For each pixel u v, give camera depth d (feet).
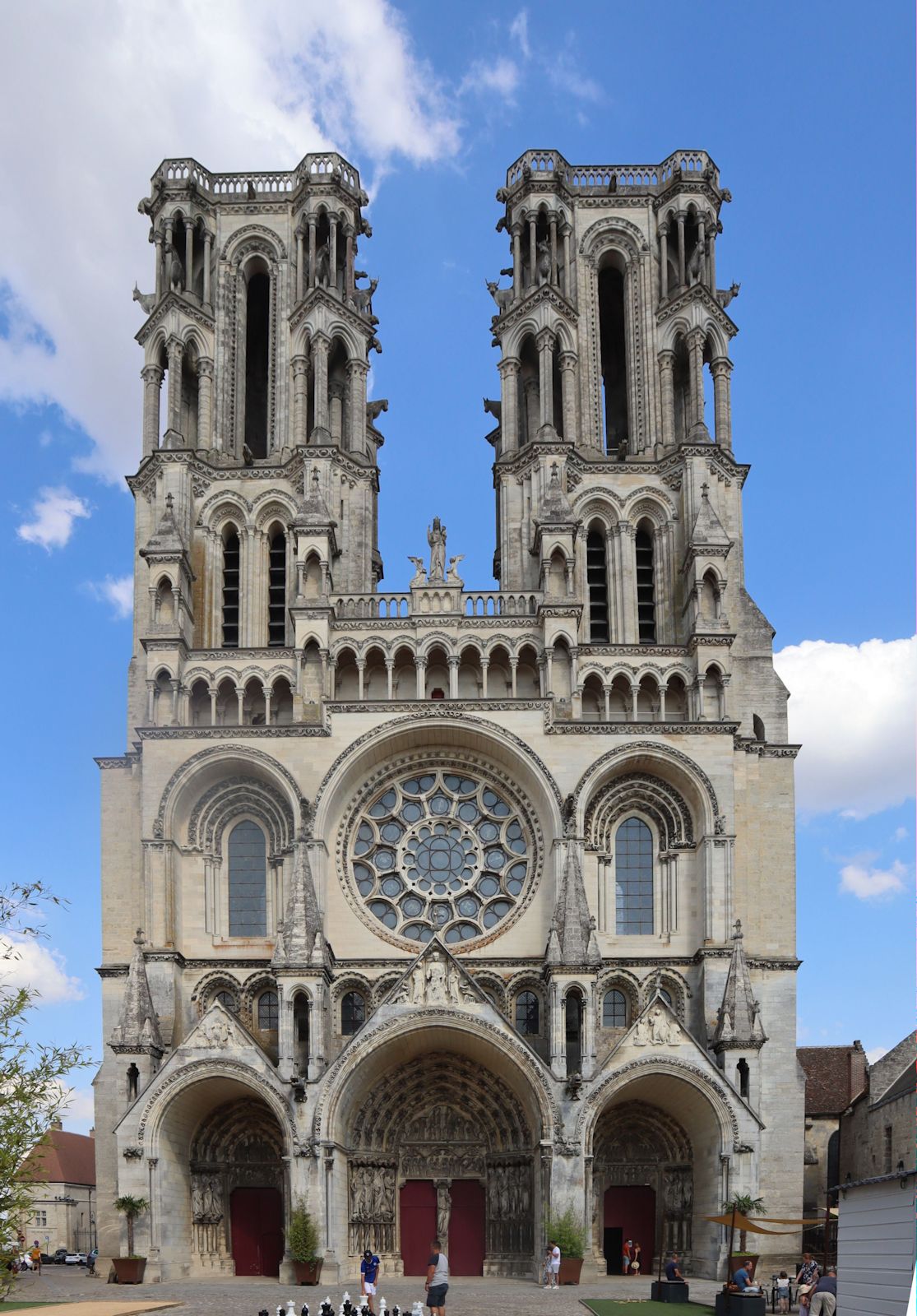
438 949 223.92
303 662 250.78
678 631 264.93
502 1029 219.61
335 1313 157.48
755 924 247.29
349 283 291.38
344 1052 219.20
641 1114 237.45
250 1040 220.02
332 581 262.47
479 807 252.01
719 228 294.05
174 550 255.50
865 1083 289.74
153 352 279.90
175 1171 225.97
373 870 248.93
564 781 242.17
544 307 277.44
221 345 284.61
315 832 239.71
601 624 269.85
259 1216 236.84
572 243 290.15
